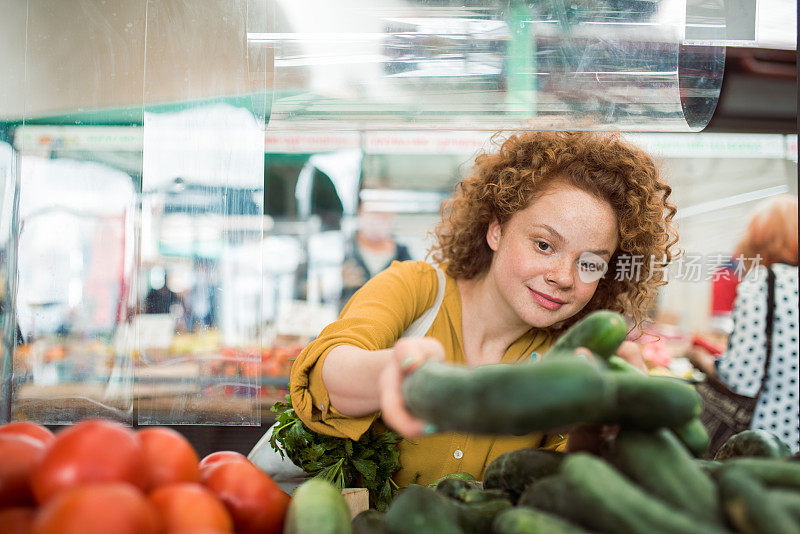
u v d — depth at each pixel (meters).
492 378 0.57
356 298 1.36
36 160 1.42
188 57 1.35
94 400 1.48
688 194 3.39
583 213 1.21
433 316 1.43
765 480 0.66
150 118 1.37
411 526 0.72
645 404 0.66
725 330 3.06
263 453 1.48
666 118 1.36
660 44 1.31
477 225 1.43
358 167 3.81
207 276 1.49
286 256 3.83
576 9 1.29
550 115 1.34
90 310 1.47
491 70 1.32
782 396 2.40
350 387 1.02
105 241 1.46
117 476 0.64
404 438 1.29
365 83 1.34
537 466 0.80
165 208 1.43
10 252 1.43
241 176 1.42
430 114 1.37
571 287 1.24
